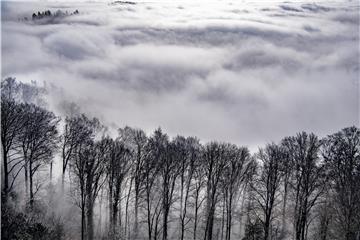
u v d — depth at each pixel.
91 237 65.00
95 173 68.06
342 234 61.50
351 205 60.03
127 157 71.94
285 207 74.25
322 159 72.62
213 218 70.06
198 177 73.50
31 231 54.62
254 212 71.50
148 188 71.00
